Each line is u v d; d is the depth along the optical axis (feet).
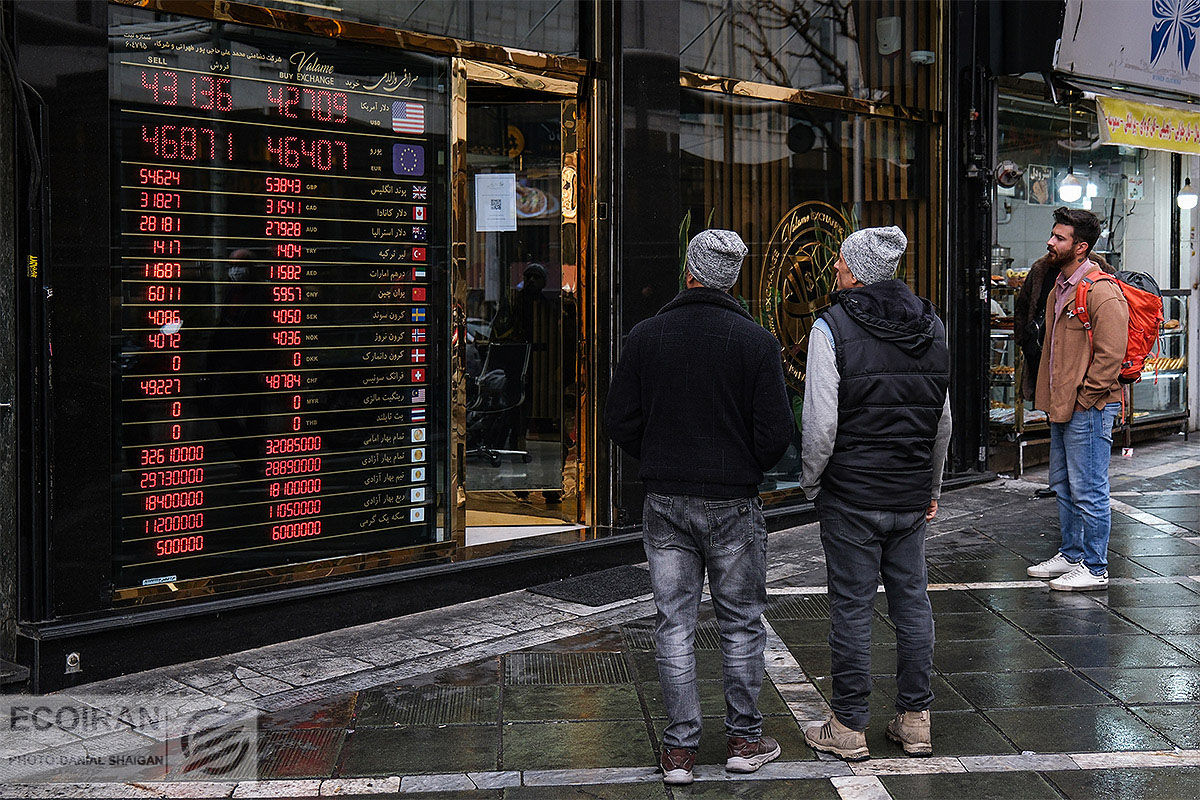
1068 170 36.29
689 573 14.06
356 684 17.01
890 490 13.96
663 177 24.35
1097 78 32.96
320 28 19.03
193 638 17.95
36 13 15.94
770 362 13.56
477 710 16.03
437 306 21.16
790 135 27.73
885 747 14.87
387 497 20.62
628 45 23.52
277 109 18.76
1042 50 30.89
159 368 17.67
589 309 23.95
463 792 13.56
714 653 18.40
